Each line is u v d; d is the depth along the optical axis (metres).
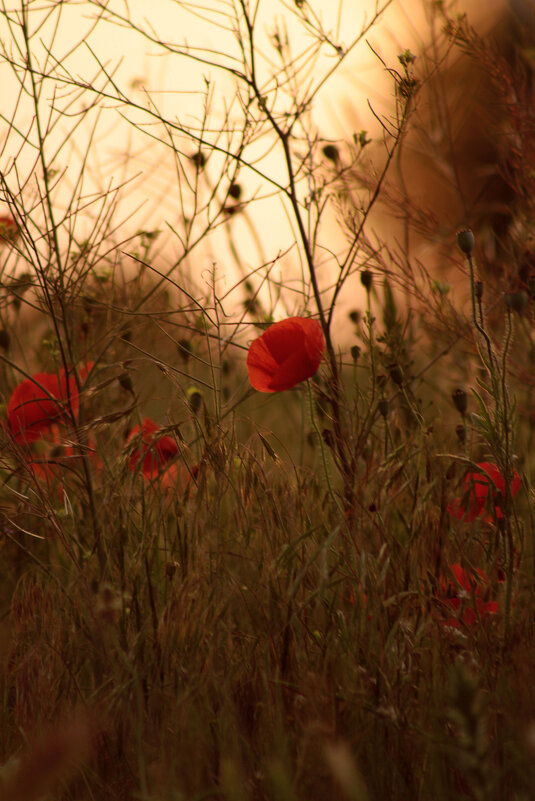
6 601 1.73
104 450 1.69
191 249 1.80
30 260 1.69
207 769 1.48
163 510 1.63
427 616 1.59
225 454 1.63
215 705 1.54
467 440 1.71
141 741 1.50
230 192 1.82
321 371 1.76
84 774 1.50
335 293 1.74
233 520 1.65
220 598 1.58
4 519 1.67
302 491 1.66
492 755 1.47
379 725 1.50
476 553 1.67
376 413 1.74
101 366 1.75
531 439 1.83
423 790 1.47
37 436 1.75
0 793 1.35
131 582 1.61
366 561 1.59
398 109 1.74
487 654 1.54
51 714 1.53
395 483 1.69
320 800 1.46
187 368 1.79
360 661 1.57
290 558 1.58
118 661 1.57
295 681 1.54
